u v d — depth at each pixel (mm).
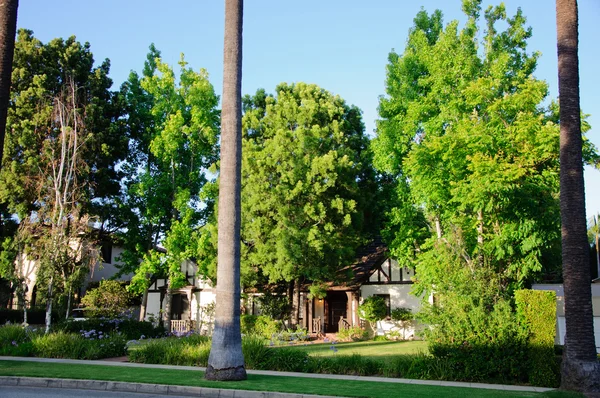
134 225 35656
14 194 32969
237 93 15609
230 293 14664
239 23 15977
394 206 32406
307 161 28906
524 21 25344
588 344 13844
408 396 12086
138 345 23812
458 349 16188
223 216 15000
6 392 12805
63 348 20812
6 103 14289
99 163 35469
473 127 20656
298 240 28078
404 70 27578
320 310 37156
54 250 24766
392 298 33781
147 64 37656
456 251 18781
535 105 20703
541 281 28281
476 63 24391
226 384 13516
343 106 36156
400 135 27281
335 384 13992
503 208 19812
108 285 32500
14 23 14758
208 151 33906
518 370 15266
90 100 35625
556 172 19641
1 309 36375
